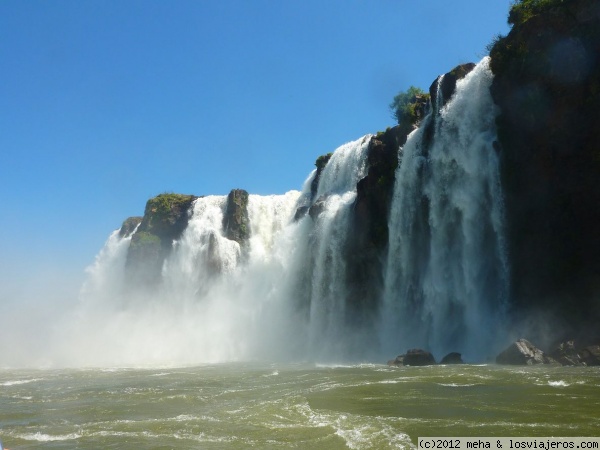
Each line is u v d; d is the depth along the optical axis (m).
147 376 30.88
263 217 69.75
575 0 32.09
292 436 13.43
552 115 33.31
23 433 15.40
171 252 71.62
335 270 51.06
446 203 41.34
